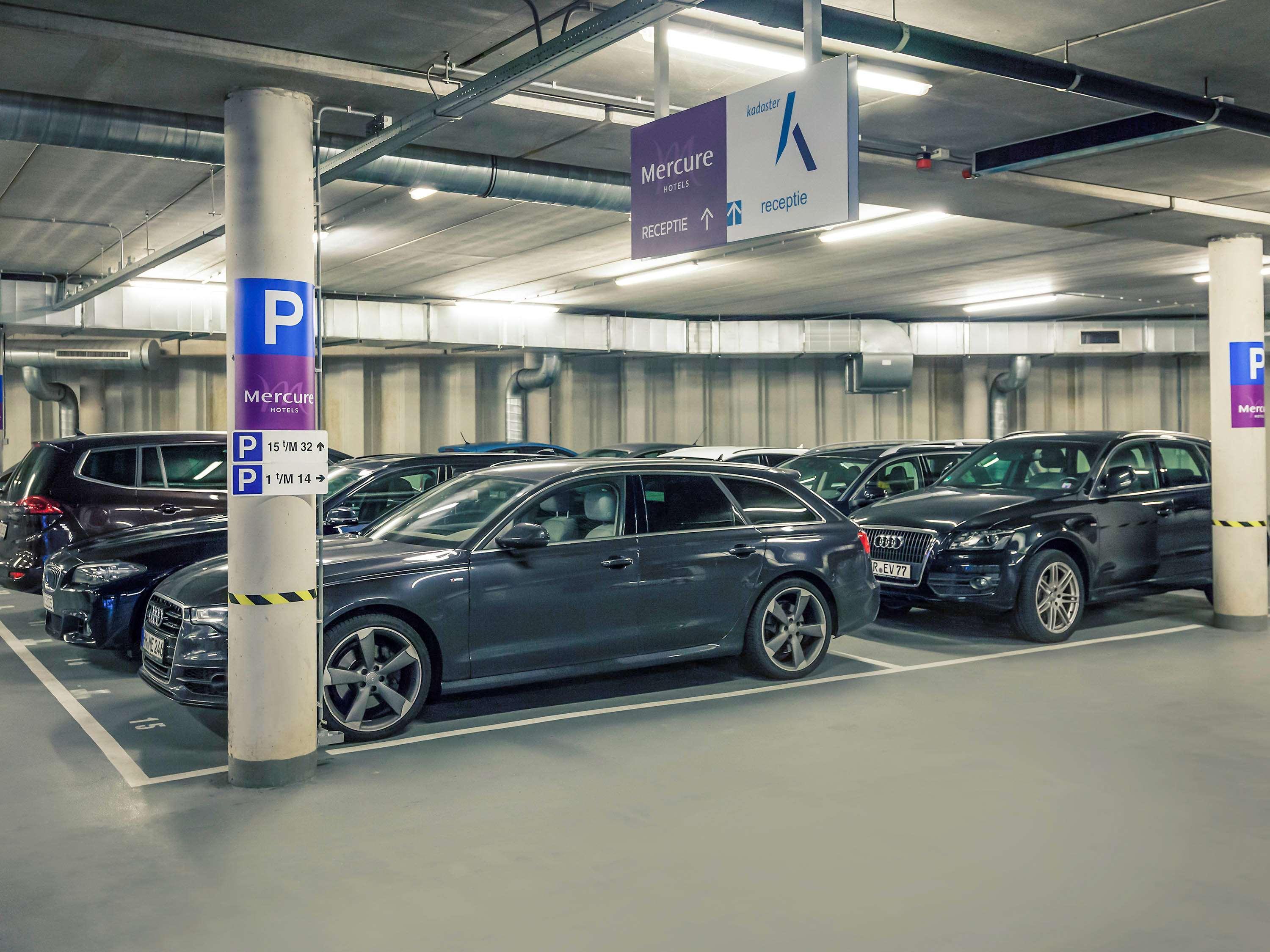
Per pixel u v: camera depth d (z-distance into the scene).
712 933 3.50
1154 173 8.27
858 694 6.80
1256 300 9.46
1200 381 24.97
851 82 4.66
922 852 4.18
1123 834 4.36
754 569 6.99
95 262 14.58
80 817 4.70
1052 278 17.22
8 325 15.28
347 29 5.56
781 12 4.90
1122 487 9.12
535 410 23.02
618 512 6.66
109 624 7.25
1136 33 6.11
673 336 21.47
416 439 22.75
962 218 12.33
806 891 3.82
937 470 11.62
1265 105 7.32
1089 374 25.59
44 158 9.50
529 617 6.22
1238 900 3.73
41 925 3.61
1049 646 8.38
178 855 4.23
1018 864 4.06
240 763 5.10
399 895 3.83
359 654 5.86
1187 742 5.68
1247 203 9.15
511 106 7.01
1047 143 7.85
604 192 9.14
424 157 8.26
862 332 22.06
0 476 11.23
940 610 9.02
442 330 18.98
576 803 4.80
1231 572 9.07
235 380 5.16
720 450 13.36
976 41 5.65
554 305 19.91
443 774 5.25
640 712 6.39
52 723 6.33
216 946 3.44
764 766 5.32
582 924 3.57
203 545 7.58
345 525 9.07
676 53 6.46
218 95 6.08
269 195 5.21
